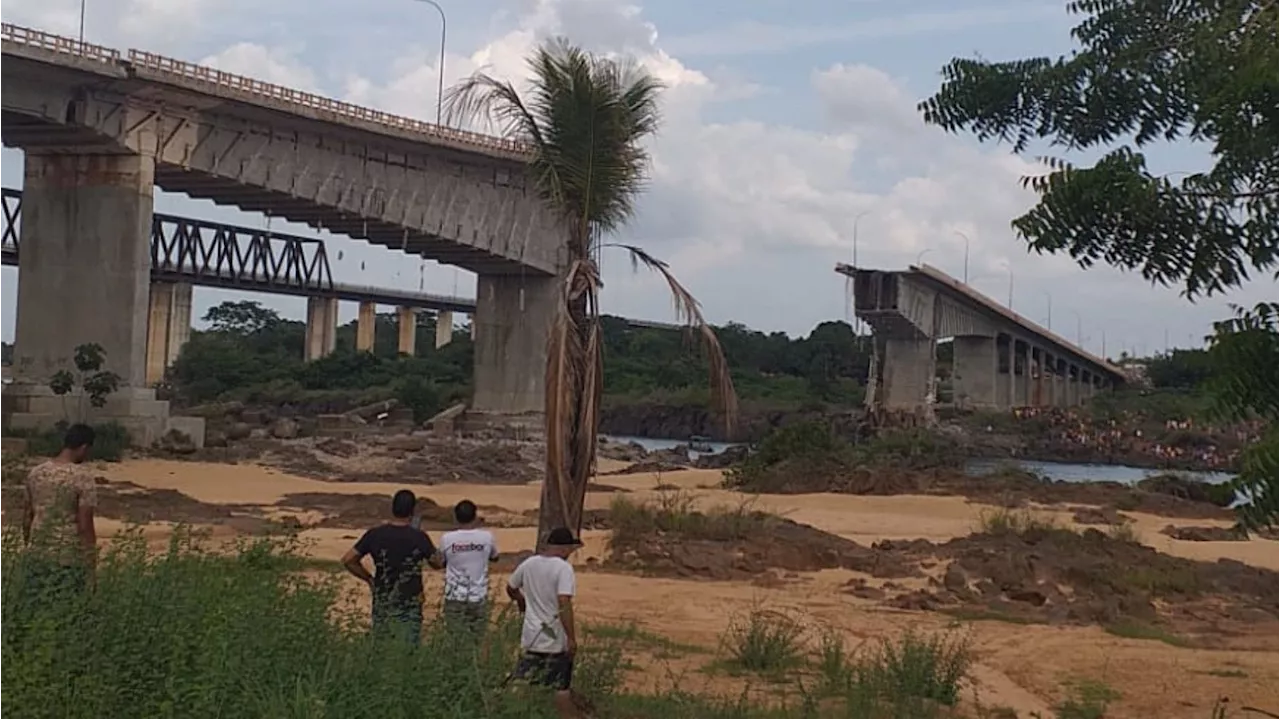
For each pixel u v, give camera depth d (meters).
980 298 107.44
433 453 63.03
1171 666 17.92
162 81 54.03
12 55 48.19
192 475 46.72
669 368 116.44
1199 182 6.78
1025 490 49.78
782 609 21.53
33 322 56.81
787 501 44.41
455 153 72.06
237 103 57.88
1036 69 7.85
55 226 56.81
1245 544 36.44
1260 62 6.40
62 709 7.76
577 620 18.80
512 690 9.66
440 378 115.56
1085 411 117.75
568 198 19.30
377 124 65.56
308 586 11.09
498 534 32.19
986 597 23.86
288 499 40.41
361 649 9.27
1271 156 6.68
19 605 9.09
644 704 11.91
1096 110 7.68
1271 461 6.19
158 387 94.88
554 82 19.16
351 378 114.50
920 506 43.72
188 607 9.37
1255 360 6.34
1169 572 26.56
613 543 27.36
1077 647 19.28
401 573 11.40
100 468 45.66
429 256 79.62
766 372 130.62
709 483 55.53
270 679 8.51
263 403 107.81
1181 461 94.81
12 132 54.41
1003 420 109.62
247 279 106.81
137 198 56.12
